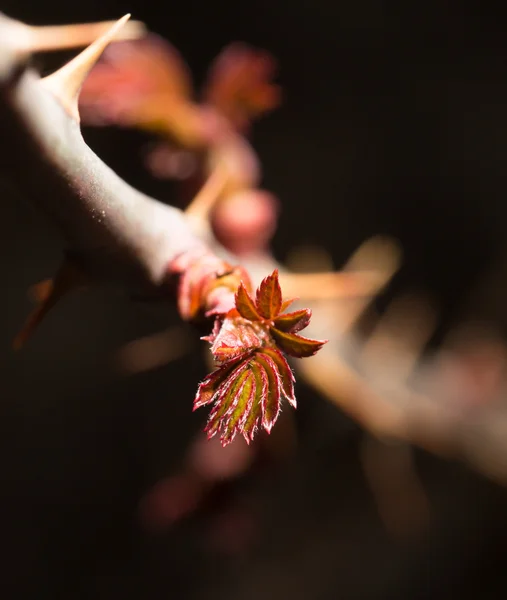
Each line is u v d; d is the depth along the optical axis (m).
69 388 0.58
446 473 0.32
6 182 0.13
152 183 0.53
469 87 0.61
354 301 0.27
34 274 0.58
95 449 0.58
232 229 0.24
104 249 0.14
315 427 0.28
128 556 0.56
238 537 0.29
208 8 0.57
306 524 0.53
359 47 0.60
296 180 0.61
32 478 0.57
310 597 0.53
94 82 0.23
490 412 0.31
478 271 0.62
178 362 0.57
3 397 0.57
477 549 0.51
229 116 0.25
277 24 0.58
